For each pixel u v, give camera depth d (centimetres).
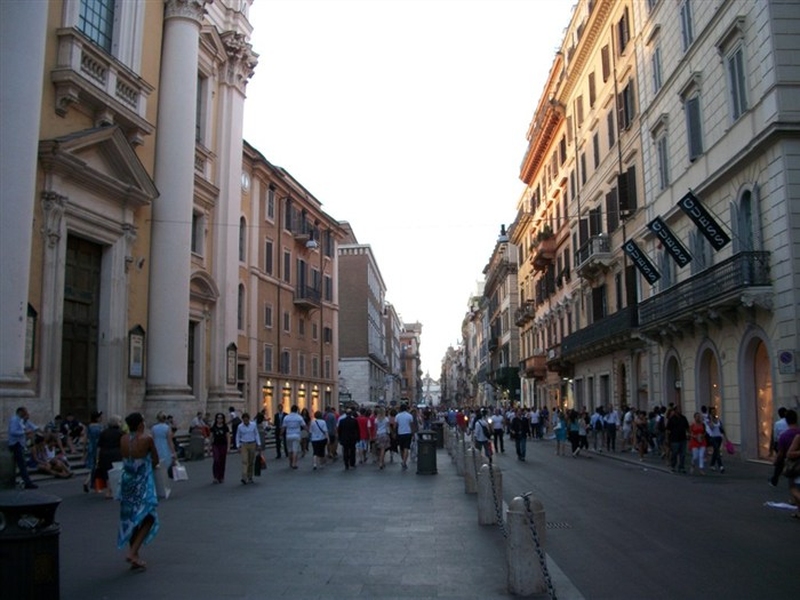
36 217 1975
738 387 2119
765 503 1290
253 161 4119
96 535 997
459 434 2253
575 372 4372
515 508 676
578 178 4053
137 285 2525
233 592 679
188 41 2786
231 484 1675
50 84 2041
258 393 4156
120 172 2352
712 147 2250
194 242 3108
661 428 2269
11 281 1730
